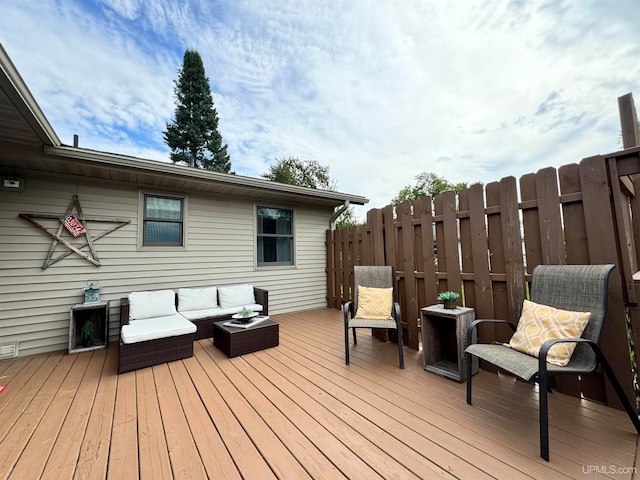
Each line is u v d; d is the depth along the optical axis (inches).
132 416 77.1
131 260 162.7
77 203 148.6
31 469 57.2
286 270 226.4
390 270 139.2
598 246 80.1
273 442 64.9
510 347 80.9
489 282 105.2
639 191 110.1
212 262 191.9
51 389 94.3
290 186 197.8
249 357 123.5
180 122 621.9
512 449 60.8
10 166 134.9
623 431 66.4
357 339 150.0
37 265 139.0
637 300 74.9
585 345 69.4
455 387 92.5
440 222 124.1
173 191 178.5
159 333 115.7
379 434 67.3
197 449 62.8
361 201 246.4
